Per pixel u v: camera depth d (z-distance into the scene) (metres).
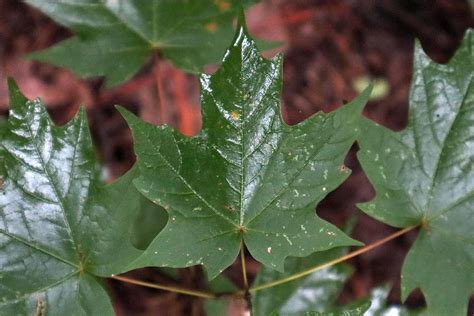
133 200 0.58
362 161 0.59
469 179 0.60
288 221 0.58
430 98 0.60
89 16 0.65
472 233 0.60
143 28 0.65
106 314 0.58
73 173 0.59
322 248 0.57
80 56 0.65
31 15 0.86
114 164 0.84
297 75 0.87
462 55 0.60
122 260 0.58
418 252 0.60
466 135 0.60
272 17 0.88
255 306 0.65
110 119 0.85
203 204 0.58
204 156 0.57
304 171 0.58
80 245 0.59
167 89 0.85
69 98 0.85
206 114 0.57
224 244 0.58
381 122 0.87
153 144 0.57
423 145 0.60
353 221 0.68
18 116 0.58
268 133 0.58
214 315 0.68
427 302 0.59
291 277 0.61
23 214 0.59
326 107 0.87
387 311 0.65
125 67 0.65
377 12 0.90
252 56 0.57
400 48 0.89
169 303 0.79
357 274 0.83
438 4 0.90
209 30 0.65
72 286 0.59
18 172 0.58
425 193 0.60
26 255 0.59
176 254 0.57
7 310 0.58
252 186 0.58
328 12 0.89
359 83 0.88
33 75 0.85
